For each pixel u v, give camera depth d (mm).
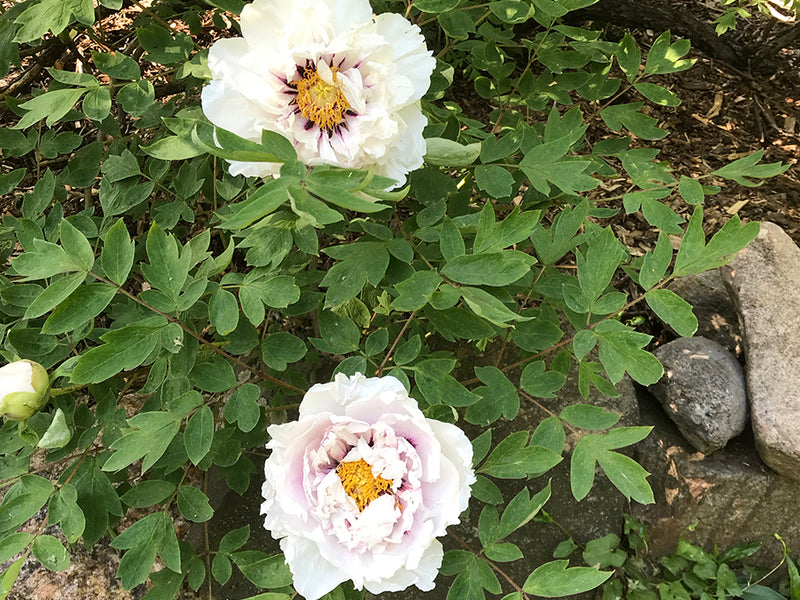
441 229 604
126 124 1147
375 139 528
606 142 895
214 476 980
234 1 620
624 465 579
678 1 2070
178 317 577
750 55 1823
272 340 642
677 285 1262
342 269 608
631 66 852
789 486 1051
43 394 564
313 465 522
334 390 507
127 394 991
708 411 1061
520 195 1183
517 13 715
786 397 1028
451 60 1374
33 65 1171
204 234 671
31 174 1270
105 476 657
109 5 647
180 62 759
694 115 1738
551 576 564
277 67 512
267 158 476
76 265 537
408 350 609
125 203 791
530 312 823
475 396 592
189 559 667
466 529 1007
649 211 685
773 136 1700
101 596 840
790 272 1111
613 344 568
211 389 614
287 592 643
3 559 561
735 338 1204
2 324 747
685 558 1084
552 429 612
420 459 522
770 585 1118
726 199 1526
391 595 981
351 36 503
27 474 612
